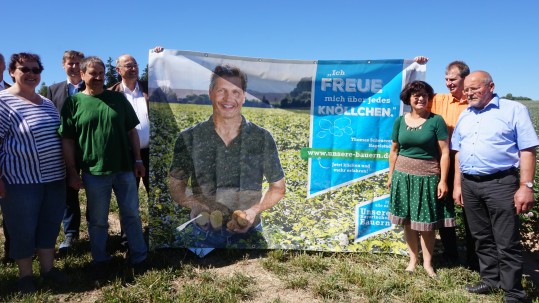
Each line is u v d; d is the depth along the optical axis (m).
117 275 4.29
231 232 5.09
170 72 4.88
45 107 3.98
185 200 5.02
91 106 4.03
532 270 4.87
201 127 4.97
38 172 3.88
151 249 4.98
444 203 4.36
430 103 4.44
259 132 5.02
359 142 4.99
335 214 5.08
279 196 5.08
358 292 4.04
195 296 3.88
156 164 4.95
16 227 3.87
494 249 4.02
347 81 4.93
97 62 3.99
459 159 4.05
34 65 3.79
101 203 4.20
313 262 4.63
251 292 4.03
